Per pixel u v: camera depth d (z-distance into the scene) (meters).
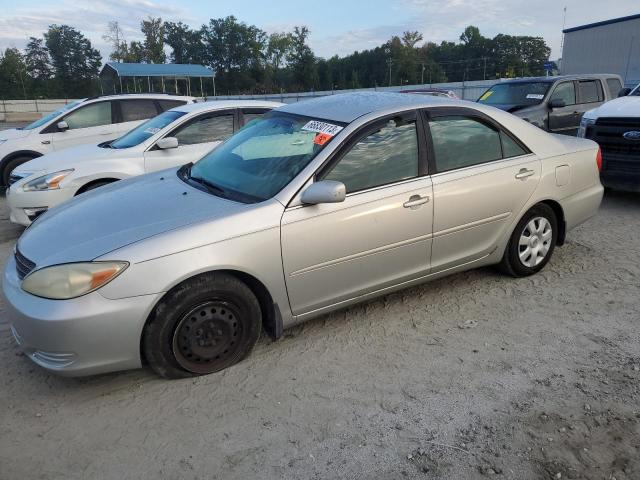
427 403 2.99
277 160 3.68
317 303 3.56
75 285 2.86
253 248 3.19
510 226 4.34
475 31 115.56
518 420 2.83
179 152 6.58
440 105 4.03
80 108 9.59
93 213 3.50
